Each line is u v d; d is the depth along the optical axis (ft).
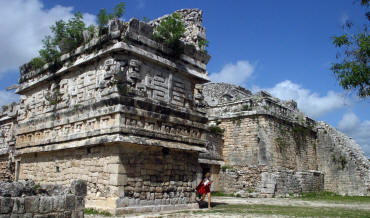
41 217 28.40
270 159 84.28
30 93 62.59
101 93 45.80
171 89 51.75
